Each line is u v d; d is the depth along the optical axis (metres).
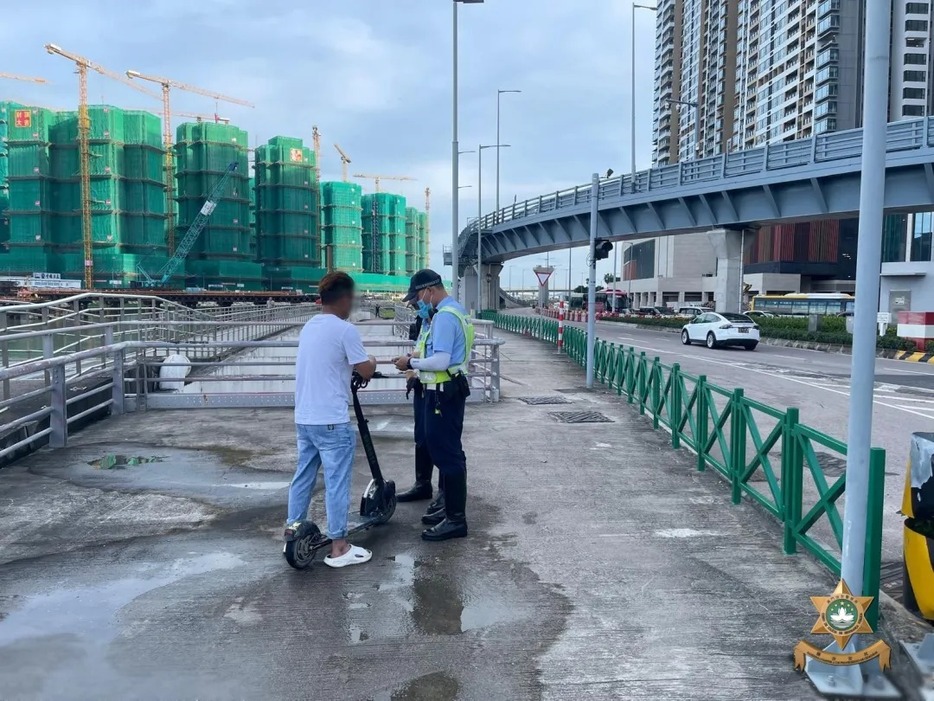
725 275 35.22
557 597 4.36
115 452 8.04
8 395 9.53
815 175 28.23
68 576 4.61
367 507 5.44
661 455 8.22
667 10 164.12
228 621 4.00
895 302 33.94
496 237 61.16
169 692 3.31
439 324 5.09
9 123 139.12
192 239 154.00
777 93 124.94
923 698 3.31
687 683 3.44
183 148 164.12
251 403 11.04
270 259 175.00
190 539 5.30
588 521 5.80
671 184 36.53
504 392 13.74
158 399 10.89
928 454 3.91
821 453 8.95
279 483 6.79
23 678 3.41
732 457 6.41
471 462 7.80
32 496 6.33
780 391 15.05
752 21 134.00
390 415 10.48
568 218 46.59
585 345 18.64
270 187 173.00
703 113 149.38
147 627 3.93
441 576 4.65
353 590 4.42
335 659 3.61
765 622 4.06
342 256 188.00
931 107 110.44
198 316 23.28
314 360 4.67
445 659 3.63
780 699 3.33
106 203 142.12
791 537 5.09
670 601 4.32
